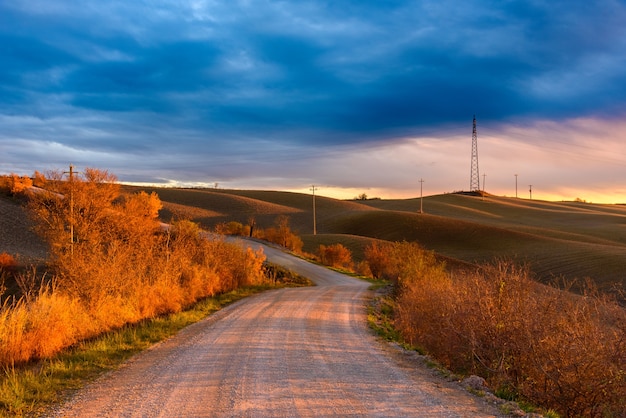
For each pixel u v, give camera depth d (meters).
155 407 6.31
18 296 21.42
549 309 9.02
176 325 13.92
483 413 6.12
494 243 81.88
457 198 192.25
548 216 152.50
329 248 56.94
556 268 54.41
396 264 31.11
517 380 8.68
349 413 5.99
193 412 6.07
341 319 16.03
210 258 26.70
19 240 41.78
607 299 8.88
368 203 188.88
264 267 40.19
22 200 55.88
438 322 12.27
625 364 7.68
